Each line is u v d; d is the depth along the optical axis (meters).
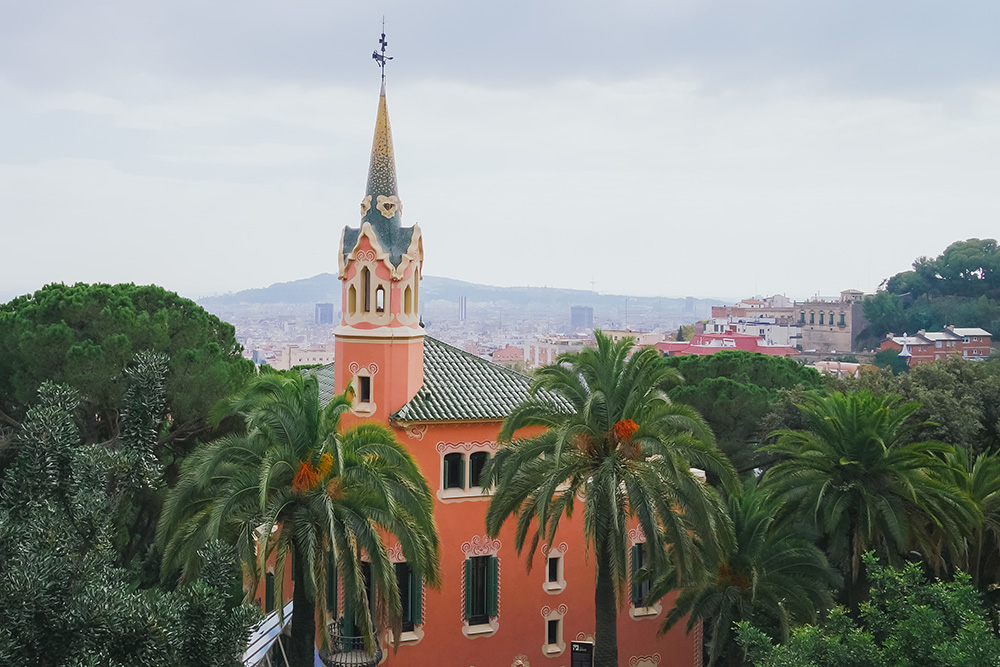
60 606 16.83
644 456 28.61
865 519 31.58
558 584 37.31
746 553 32.44
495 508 29.56
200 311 46.06
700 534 27.97
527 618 36.81
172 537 26.17
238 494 24.72
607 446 28.84
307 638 26.44
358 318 35.59
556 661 37.22
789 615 31.48
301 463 25.36
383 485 25.00
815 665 19.12
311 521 24.98
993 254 171.12
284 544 24.84
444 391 36.94
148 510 44.53
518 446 30.00
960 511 31.52
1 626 15.95
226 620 18.98
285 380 26.70
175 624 17.64
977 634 17.53
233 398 27.80
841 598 37.50
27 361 38.44
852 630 19.89
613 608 28.50
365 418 35.50
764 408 53.25
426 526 27.31
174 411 42.06
